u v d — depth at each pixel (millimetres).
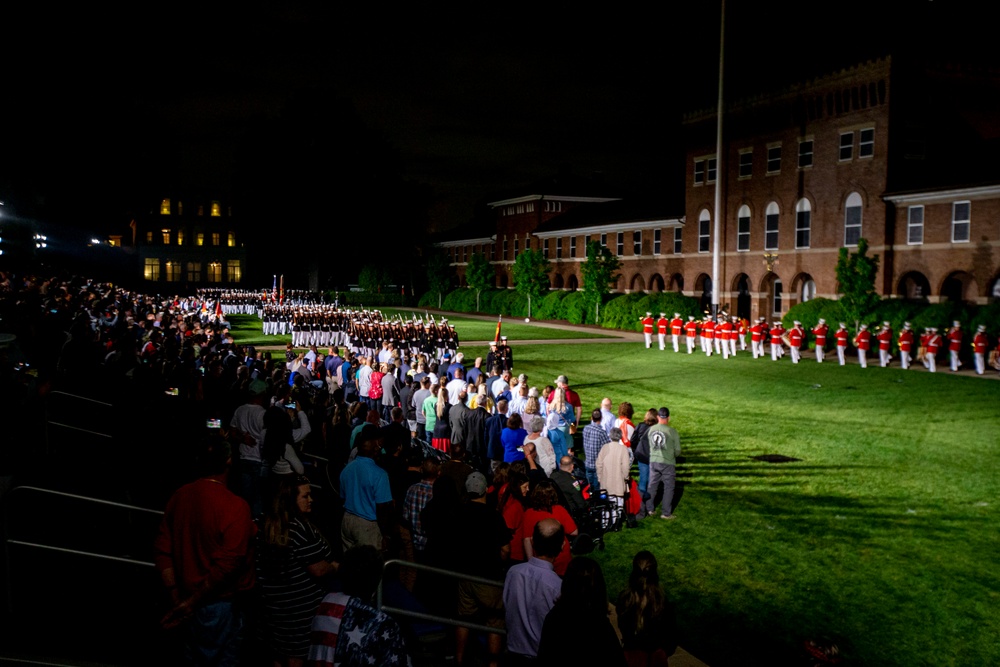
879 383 29844
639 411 24594
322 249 101312
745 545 12656
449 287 89625
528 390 17875
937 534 13102
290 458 10766
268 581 6328
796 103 47500
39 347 16641
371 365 21609
